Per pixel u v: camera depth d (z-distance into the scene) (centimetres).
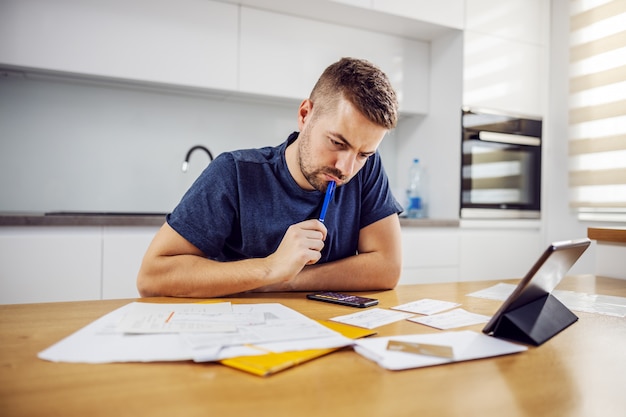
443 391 53
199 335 67
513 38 296
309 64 262
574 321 87
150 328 70
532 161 304
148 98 254
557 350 70
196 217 118
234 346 64
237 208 125
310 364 61
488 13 288
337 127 102
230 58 242
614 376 59
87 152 241
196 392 51
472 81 282
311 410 47
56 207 236
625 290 127
